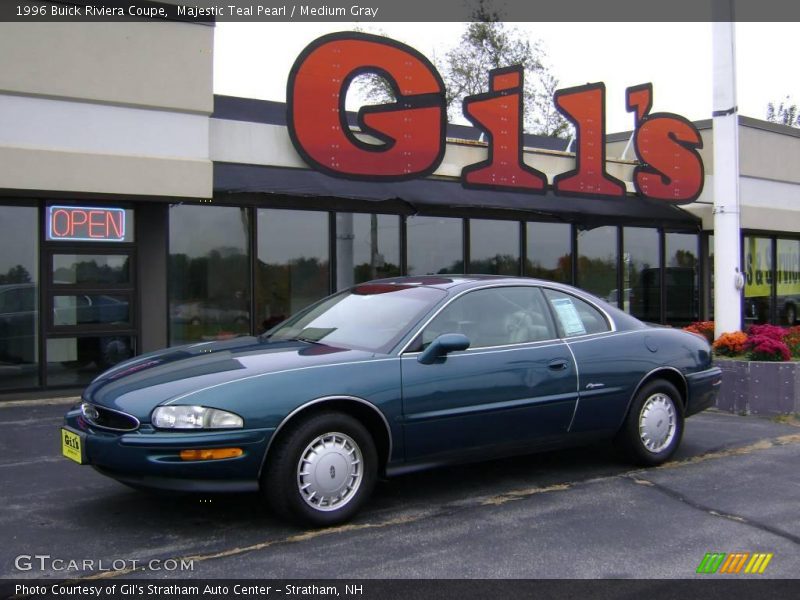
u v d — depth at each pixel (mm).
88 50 8477
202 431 3988
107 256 9227
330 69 10227
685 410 6129
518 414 5031
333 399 4309
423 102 10984
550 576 3756
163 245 9562
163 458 3949
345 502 4402
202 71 9164
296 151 10203
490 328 5145
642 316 15250
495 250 12977
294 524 4379
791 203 17281
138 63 8766
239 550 4047
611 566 3895
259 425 4070
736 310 9570
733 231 9578
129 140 8781
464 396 4789
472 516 4672
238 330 10336
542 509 4832
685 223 15672
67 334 8945
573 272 14023
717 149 9680
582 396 5355
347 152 10383
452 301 5047
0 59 8023
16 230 8719
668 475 5691
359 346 4793
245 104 11344
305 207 10656
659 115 14305
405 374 4594
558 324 5480
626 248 14992
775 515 4754
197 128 9211
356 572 3771
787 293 18219
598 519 4641
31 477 5422
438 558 3969
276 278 10641
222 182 9344
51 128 8344
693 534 4391
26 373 8781
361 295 5559
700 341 6371
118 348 9289
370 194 10180
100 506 4770
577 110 13000
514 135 12078
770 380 8219
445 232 12344
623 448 5789
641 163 14031
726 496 5156
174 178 8914
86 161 8422
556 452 6398
